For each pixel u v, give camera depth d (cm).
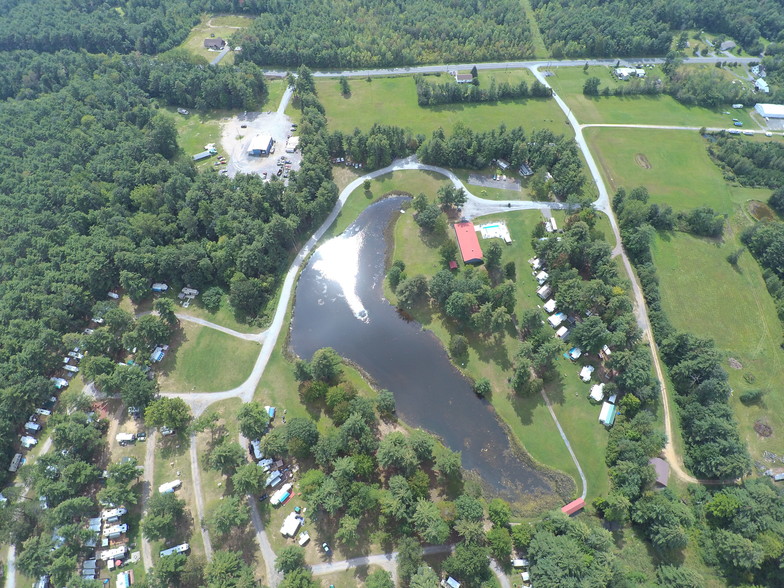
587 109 19838
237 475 9625
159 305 12500
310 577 8919
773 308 13462
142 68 19900
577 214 14912
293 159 17625
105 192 15100
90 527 9694
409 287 13112
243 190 15125
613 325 12206
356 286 14238
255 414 10444
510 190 16538
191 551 9562
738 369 12225
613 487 10288
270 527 9831
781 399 11675
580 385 11844
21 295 12119
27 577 9306
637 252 14350
